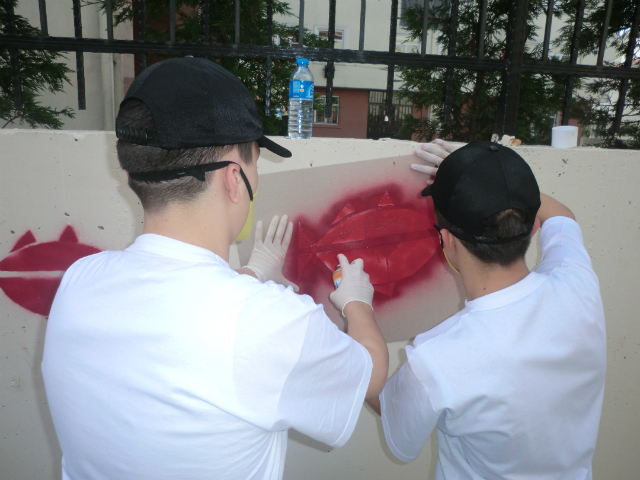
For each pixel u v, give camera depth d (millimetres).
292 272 1425
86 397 648
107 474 654
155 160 647
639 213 1546
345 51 1420
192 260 667
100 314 650
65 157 1278
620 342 1658
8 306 1338
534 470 825
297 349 631
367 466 1622
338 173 1388
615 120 1592
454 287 1527
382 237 1445
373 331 959
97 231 1336
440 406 791
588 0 5922
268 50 1390
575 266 938
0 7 3123
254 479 676
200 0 5137
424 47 1450
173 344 608
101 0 5242
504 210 813
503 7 5492
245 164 732
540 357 783
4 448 1417
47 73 3713
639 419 1733
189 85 643
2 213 1282
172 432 611
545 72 1511
